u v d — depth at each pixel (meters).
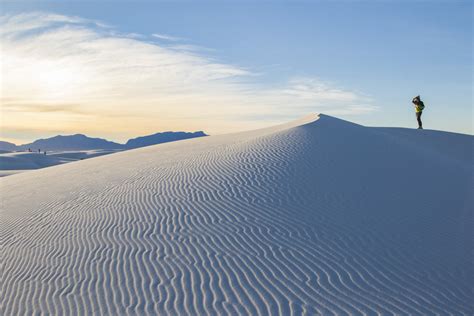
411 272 10.00
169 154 25.02
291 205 13.44
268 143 20.86
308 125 24.75
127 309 8.94
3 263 11.99
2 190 23.84
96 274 10.49
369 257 10.59
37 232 14.11
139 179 18.67
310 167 16.69
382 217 12.75
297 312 8.50
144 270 10.43
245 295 9.16
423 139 36.31
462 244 11.49
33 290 10.16
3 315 9.23
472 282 9.72
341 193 14.34
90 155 131.75
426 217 13.02
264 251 10.91
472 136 39.50
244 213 13.08
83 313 8.95
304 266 10.20
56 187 21.06
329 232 11.76
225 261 10.55
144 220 13.41
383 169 17.11
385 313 8.45
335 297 9.01
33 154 105.38
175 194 15.43
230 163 18.31
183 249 11.27
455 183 16.62
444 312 8.56
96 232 13.04
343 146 19.94
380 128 41.44
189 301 9.05
